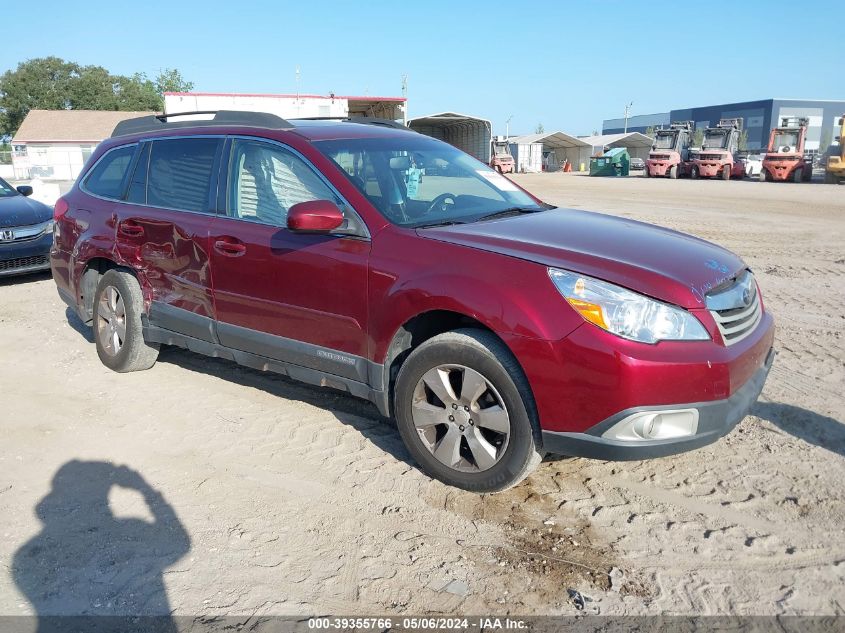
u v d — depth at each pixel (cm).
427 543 313
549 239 348
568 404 305
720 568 293
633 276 309
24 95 7781
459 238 346
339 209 366
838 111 9438
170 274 464
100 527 326
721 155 3588
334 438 415
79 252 534
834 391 475
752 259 1010
